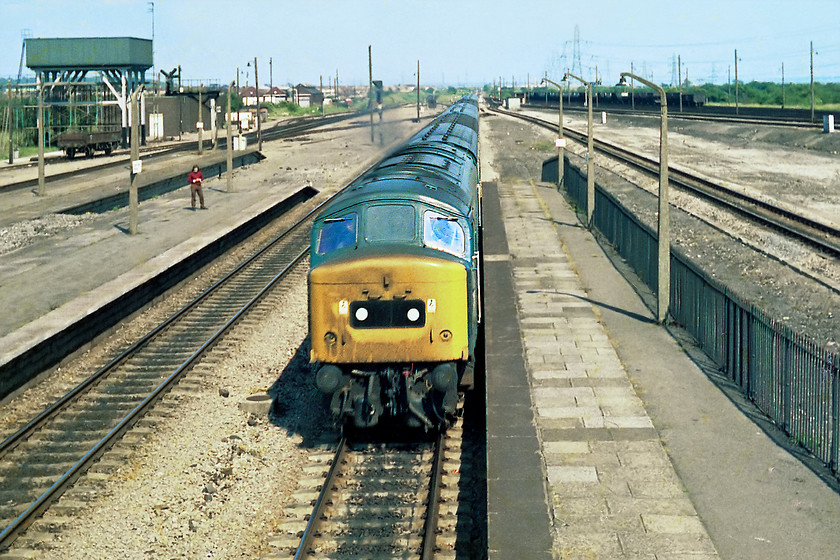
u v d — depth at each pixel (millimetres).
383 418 14305
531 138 77938
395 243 13359
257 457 13445
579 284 22375
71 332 18594
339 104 179625
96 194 40344
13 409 15797
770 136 66375
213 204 39094
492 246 27656
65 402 15680
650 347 16859
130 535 11133
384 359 12984
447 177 16141
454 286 12992
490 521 10023
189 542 10961
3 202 38688
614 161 56656
